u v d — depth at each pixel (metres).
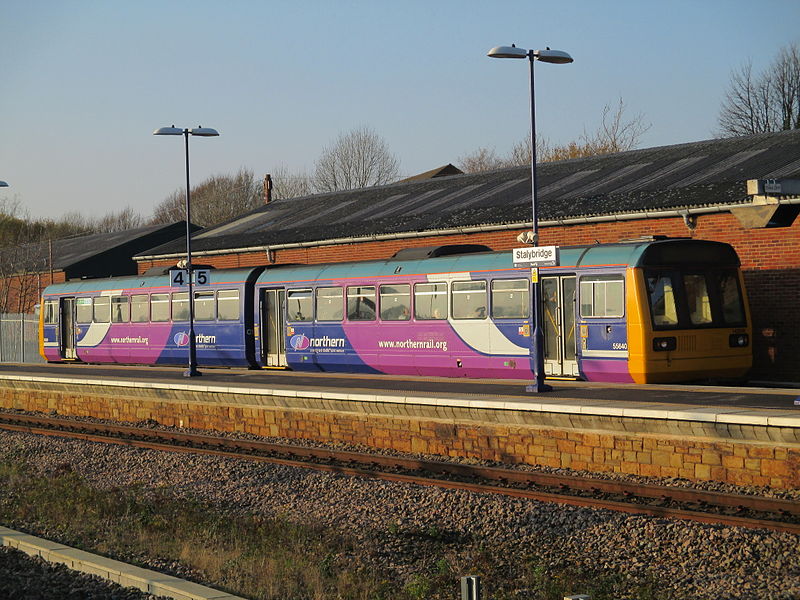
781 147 35.66
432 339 31.55
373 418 24.16
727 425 17.62
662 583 13.12
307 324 35.94
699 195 32.34
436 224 41.09
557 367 28.33
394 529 16.66
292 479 21.47
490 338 29.88
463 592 10.17
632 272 26.47
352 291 34.31
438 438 22.67
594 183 40.38
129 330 43.59
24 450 28.11
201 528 16.83
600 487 18.25
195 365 36.06
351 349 34.28
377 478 20.91
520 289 29.12
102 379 33.31
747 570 13.42
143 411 31.48
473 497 18.33
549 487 18.89
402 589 13.23
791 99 73.75
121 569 13.31
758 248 30.39
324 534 16.48
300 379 31.61
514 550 15.23
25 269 70.81
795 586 12.52
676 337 26.70
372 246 43.75
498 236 38.28
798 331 29.53
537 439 20.78
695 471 18.22
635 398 22.03
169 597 12.20
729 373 27.91
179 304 41.22
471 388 26.17
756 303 30.48
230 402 28.14
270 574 13.69
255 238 52.22
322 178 104.38
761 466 17.33
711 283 27.73
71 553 14.35
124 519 17.61
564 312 28.19
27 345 57.41
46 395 36.00
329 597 12.79
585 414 19.73
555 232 36.12
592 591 12.56
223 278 39.34
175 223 77.81
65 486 20.88
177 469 23.72
